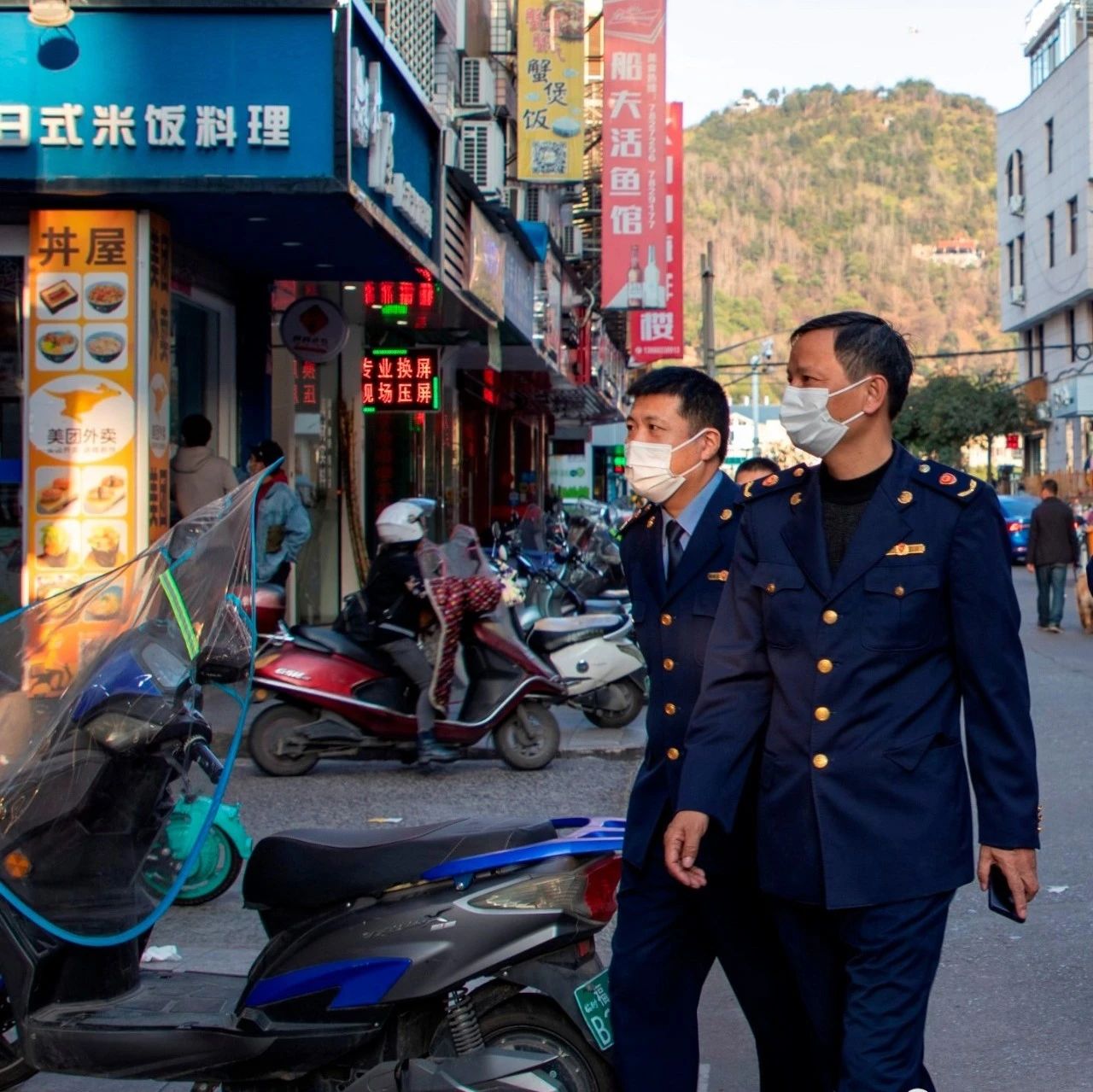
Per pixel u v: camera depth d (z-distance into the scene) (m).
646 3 22.30
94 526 10.27
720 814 3.30
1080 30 55.66
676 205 29.72
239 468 13.67
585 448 45.88
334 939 3.78
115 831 3.72
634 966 3.66
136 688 3.71
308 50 9.58
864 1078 3.03
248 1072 3.75
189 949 5.81
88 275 10.20
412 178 12.27
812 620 3.22
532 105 19.31
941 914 3.15
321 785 9.11
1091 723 11.39
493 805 8.52
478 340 19.88
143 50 9.61
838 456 3.28
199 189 9.63
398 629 9.14
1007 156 61.06
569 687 10.62
